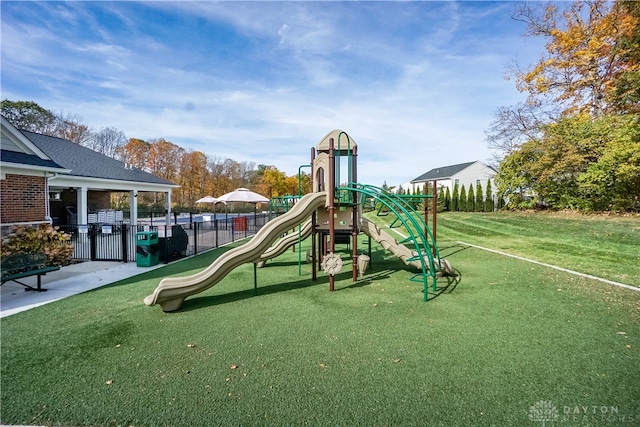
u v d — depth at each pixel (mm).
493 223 15906
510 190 21297
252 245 5262
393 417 2225
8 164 7910
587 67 16156
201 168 45969
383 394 2500
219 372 2902
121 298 5367
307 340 3557
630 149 13555
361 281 6266
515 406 2311
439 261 6188
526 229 13180
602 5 15438
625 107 13656
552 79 18094
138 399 2520
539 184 18844
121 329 3980
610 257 7582
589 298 4746
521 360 2975
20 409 2424
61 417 2328
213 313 4520
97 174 15336
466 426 2117
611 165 14500
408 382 2658
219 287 5973
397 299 5008
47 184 9438
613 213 15250
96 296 5512
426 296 4906
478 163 33938
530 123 20062
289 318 4270
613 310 4238
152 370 2963
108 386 2715
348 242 9633
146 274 7293
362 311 4484
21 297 5496
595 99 16547
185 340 3621
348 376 2779
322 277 6723
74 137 38656
